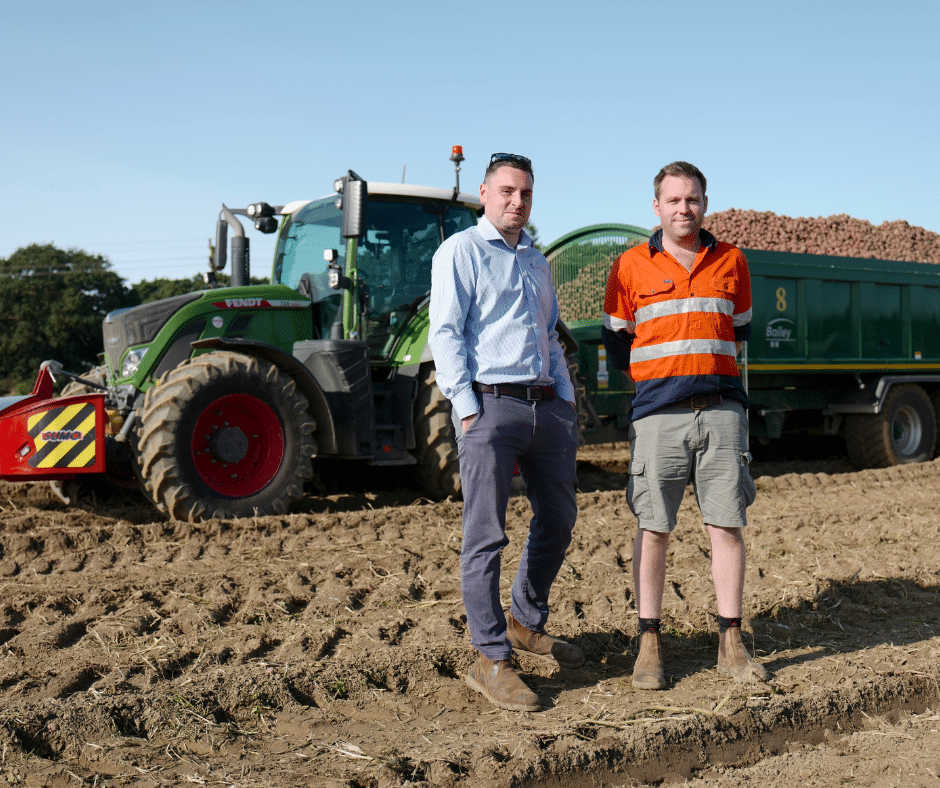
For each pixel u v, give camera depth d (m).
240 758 2.36
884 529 5.43
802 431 9.64
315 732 2.55
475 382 2.83
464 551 2.84
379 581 4.14
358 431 5.80
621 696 2.83
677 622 3.59
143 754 2.36
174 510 5.27
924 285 9.80
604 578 4.20
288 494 5.60
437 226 6.61
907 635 3.50
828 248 11.72
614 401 8.01
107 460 5.47
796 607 3.81
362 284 6.23
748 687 2.88
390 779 2.24
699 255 2.95
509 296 2.84
